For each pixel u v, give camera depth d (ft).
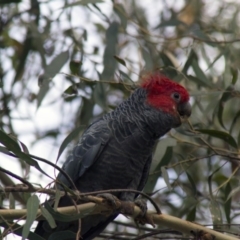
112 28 38.63
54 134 44.27
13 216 24.77
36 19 42.96
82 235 34.24
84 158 31.65
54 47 42.88
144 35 44.86
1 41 45.32
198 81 37.50
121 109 33.32
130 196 32.14
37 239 25.21
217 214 32.09
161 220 28.94
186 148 40.73
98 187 31.99
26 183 23.16
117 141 32.01
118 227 41.75
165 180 29.50
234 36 40.86
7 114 41.22
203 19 47.85
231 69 37.83
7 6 44.75
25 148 23.90
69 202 30.66
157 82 33.78
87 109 38.81
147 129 32.71
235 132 43.75
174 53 47.62
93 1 37.11
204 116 37.35
